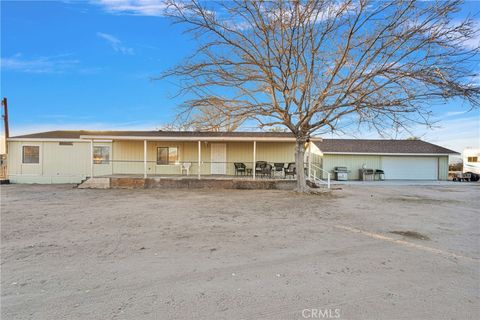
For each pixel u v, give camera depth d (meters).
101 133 20.00
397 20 10.13
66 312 2.89
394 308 2.99
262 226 6.87
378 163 23.50
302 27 11.08
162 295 3.27
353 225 7.04
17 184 18.17
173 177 16.25
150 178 15.97
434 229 6.68
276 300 3.16
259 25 11.48
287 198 12.08
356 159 23.47
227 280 3.70
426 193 14.58
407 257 4.66
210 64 11.47
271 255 4.71
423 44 9.88
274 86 12.01
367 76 10.70
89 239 5.67
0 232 6.22
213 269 4.08
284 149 19.30
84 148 19.16
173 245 5.27
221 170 19.38
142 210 9.01
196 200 11.37
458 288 3.49
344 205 10.30
